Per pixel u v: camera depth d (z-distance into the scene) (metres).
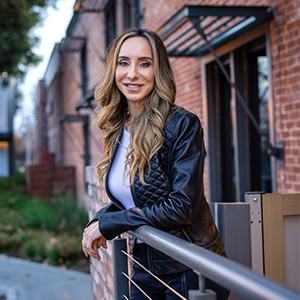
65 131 18.05
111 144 1.73
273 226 1.94
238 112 5.09
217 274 0.88
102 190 2.75
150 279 1.61
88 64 12.80
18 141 59.75
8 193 16.20
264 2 4.35
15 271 6.19
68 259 6.64
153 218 1.35
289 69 4.01
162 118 1.48
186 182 1.34
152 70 1.59
